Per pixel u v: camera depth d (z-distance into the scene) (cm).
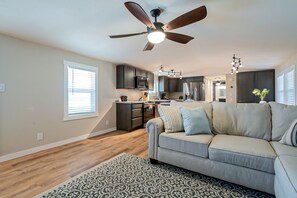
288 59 427
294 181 102
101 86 427
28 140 278
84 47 317
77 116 361
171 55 389
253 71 608
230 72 636
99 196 159
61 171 211
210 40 290
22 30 237
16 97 264
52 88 315
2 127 248
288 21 216
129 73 492
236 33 258
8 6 176
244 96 625
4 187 175
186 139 200
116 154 272
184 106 259
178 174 203
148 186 176
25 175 201
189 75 721
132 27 231
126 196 159
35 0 166
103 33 251
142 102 499
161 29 191
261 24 226
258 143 180
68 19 206
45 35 256
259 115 213
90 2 171
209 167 184
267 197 157
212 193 164
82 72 381
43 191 167
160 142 223
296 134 166
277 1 171
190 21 173
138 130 465
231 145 175
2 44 248
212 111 248
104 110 436
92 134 398
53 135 315
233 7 183
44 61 302
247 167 162
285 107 204
